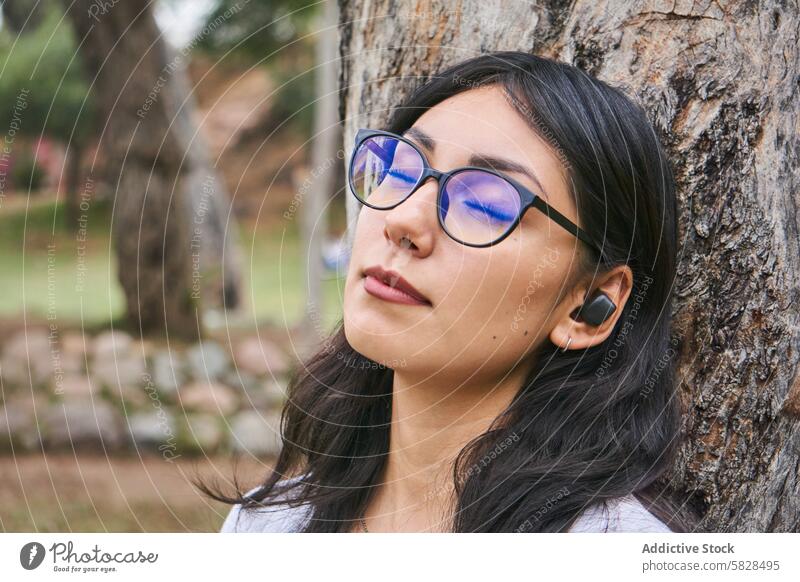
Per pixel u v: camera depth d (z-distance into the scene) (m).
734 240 1.16
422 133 0.98
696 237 1.18
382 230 0.95
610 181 0.96
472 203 0.92
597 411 1.00
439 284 0.91
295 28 6.13
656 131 1.18
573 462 0.99
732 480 1.17
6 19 10.16
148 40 5.63
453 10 1.31
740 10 1.16
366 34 1.41
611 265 0.97
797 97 1.17
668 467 1.05
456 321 0.91
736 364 1.16
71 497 3.23
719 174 1.17
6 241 8.99
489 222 0.91
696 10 1.17
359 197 1.01
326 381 1.23
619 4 1.21
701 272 1.18
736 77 1.16
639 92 1.19
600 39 1.22
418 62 1.34
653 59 1.19
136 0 5.50
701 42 1.17
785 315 1.14
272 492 1.28
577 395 1.01
